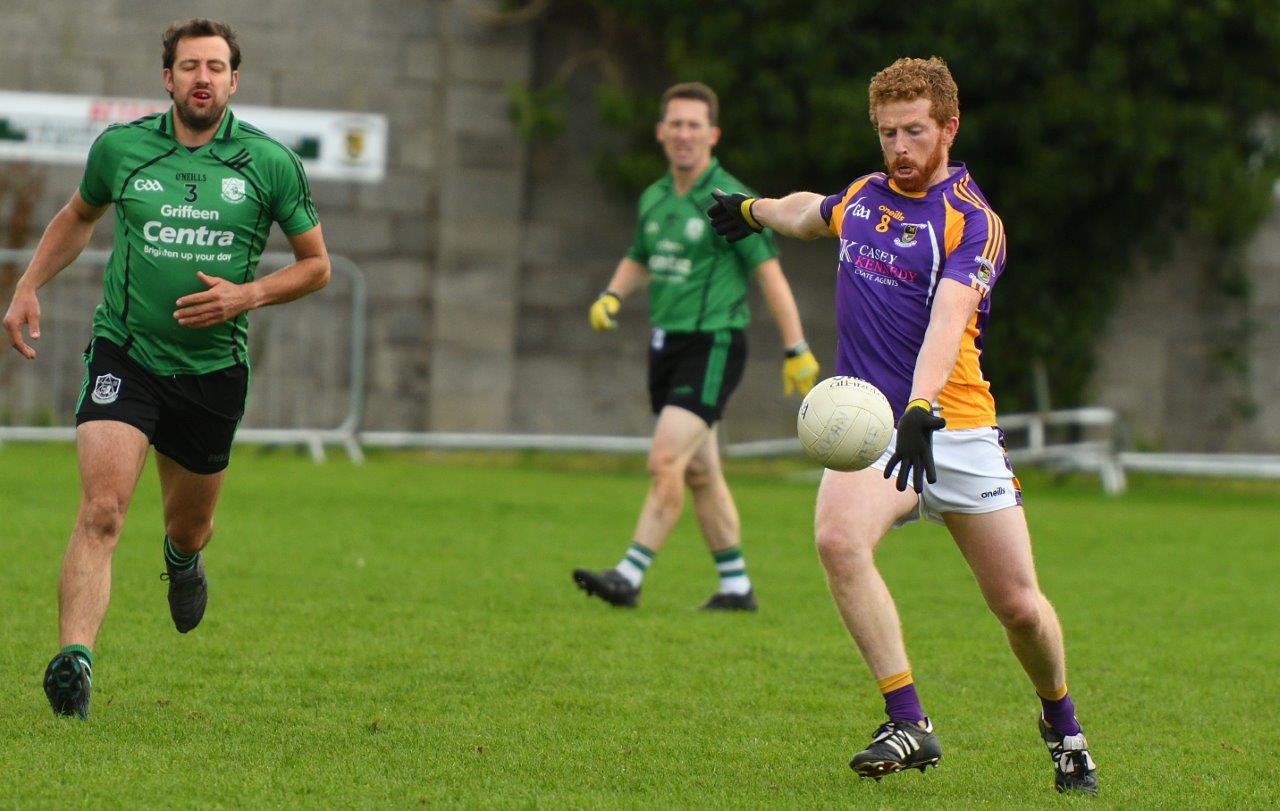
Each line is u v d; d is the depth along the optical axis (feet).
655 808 54.85
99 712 66.23
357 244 211.20
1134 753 68.39
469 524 137.90
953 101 58.70
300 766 58.95
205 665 77.36
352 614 93.40
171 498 71.51
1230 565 132.57
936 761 57.88
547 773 59.77
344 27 209.26
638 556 100.63
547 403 217.36
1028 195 208.64
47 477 152.97
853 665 84.74
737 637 91.86
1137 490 206.80
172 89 65.46
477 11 211.00
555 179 216.33
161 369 67.00
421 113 211.61
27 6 202.69
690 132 102.58
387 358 212.43
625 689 76.28
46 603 90.99
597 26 215.51
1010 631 59.52
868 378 60.18
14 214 201.67
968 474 58.54
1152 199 218.79
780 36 199.21
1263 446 228.22
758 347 221.05
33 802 51.83
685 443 101.24
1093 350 223.92
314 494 152.35
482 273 213.25
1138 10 197.88
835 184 213.87
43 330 196.03
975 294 57.47
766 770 61.98
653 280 104.99
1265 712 77.92
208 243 66.23
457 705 71.26
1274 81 208.13
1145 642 96.32
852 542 58.65
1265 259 226.38
